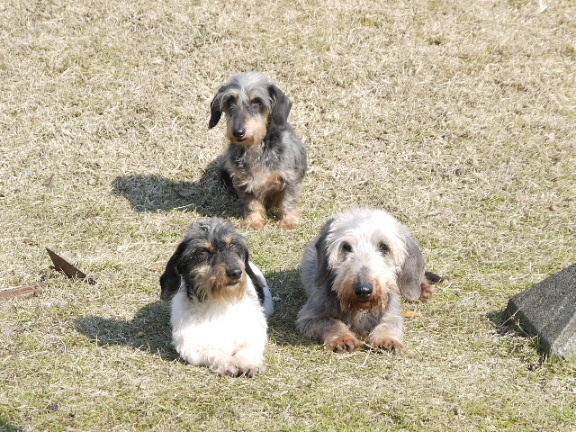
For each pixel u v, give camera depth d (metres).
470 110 13.09
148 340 7.16
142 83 13.55
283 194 10.66
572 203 10.81
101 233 10.02
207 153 12.25
